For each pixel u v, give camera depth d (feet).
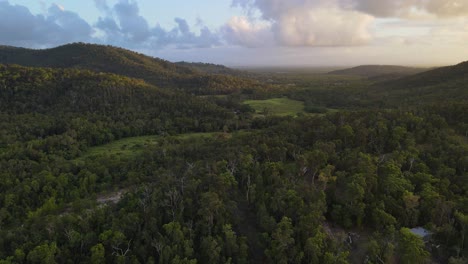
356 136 252.62
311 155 216.95
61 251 162.71
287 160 245.24
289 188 189.57
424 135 247.70
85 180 259.60
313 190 185.57
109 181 270.26
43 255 154.20
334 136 265.13
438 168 202.59
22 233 179.93
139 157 307.37
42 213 217.36
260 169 214.07
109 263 160.76
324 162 214.48
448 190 183.01
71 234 168.96
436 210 168.55
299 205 173.17
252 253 165.68
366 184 183.11
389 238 156.76
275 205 176.14
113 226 173.68
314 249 147.54
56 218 189.88
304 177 214.69
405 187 182.60
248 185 197.57
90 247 168.25
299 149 251.80
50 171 275.39
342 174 196.65
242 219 181.47
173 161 285.02
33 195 244.01
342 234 169.48
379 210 170.40
